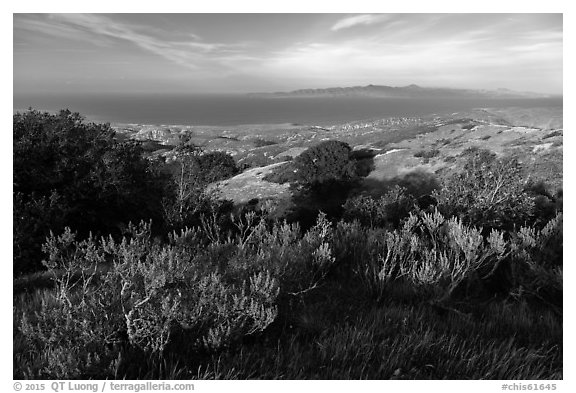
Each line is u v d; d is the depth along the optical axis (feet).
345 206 44.75
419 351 11.32
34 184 30.83
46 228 26.16
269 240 20.89
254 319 11.51
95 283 16.43
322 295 15.80
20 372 10.09
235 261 15.47
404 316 13.57
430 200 43.01
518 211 34.17
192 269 13.42
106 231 33.47
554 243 20.36
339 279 17.98
